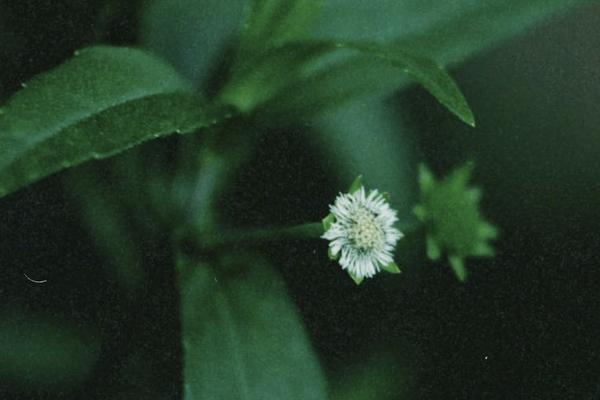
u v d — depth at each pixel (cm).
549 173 22
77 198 19
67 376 19
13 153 17
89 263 19
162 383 19
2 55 19
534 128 22
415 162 21
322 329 20
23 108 17
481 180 22
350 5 19
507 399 21
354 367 20
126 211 19
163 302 19
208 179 19
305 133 20
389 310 20
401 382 20
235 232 19
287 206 20
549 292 21
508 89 22
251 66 18
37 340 19
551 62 22
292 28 18
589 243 21
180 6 19
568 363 21
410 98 21
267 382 18
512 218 22
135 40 19
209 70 20
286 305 18
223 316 18
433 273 21
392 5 19
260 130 20
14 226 19
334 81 19
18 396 19
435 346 20
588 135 22
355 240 19
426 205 19
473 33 19
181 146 19
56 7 19
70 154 17
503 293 21
